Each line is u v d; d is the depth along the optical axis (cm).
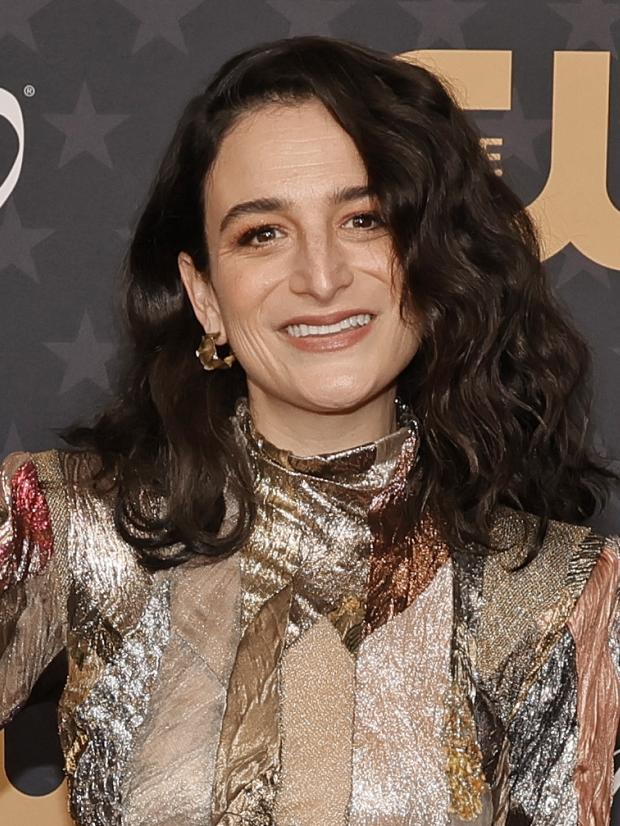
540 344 291
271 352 261
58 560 269
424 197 259
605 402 338
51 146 338
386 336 261
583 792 267
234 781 254
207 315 277
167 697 260
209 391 281
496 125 339
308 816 253
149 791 255
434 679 264
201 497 270
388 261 258
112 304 339
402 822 254
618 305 338
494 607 270
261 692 260
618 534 333
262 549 268
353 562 268
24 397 339
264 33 337
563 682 269
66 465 278
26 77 336
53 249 338
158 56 337
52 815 340
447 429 274
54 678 280
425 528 273
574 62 338
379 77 263
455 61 338
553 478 298
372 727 259
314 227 254
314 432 269
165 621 265
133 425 285
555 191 338
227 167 260
